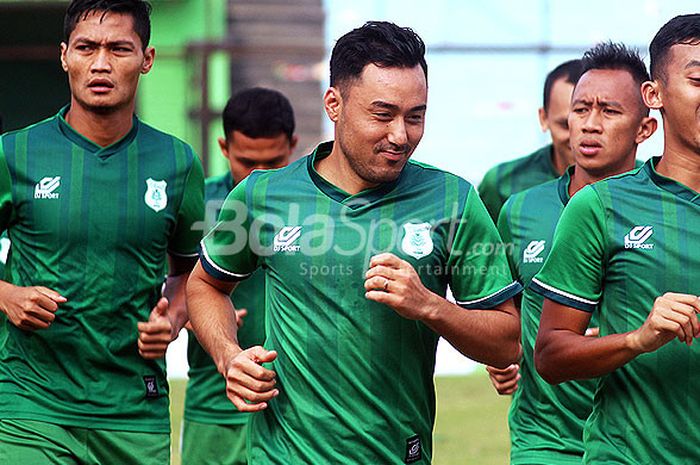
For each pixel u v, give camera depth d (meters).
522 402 20.00
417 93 14.73
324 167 15.83
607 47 19.64
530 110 46.69
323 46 48.22
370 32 14.83
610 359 14.45
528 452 19.69
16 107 58.00
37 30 56.38
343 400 15.33
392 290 14.24
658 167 15.31
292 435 15.38
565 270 15.26
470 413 36.44
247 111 22.77
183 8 49.75
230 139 23.05
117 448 18.52
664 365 14.77
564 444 19.34
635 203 15.05
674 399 14.78
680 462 14.85
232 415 23.70
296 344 15.41
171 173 19.00
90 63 18.09
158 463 18.81
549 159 24.98
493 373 19.81
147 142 19.00
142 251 18.69
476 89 46.78
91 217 18.36
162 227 18.86
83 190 18.39
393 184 15.52
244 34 54.19
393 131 14.66
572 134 19.73
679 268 14.84
